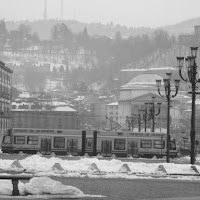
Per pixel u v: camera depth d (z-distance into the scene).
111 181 59.50
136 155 135.50
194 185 57.50
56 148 132.75
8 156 117.19
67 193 43.78
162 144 136.50
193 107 84.75
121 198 44.28
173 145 137.88
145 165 77.06
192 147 84.19
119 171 72.50
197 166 77.50
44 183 43.91
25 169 70.06
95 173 69.56
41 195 43.12
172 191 51.00
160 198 44.94
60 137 133.00
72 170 71.25
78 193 44.16
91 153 133.75
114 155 130.38
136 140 135.50
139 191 50.06
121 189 51.25
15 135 133.12
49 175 64.31
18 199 41.22
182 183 59.53
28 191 43.56
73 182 56.81
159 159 130.25
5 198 41.47
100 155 133.88
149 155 136.12
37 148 132.62
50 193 43.59
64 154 132.75
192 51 84.38
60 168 71.06
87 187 52.16
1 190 43.88
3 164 74.12
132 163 77.50
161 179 64.44
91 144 133.62
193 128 84.50
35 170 69.75
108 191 49.28
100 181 59.03
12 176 43.75
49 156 125.69
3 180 47.03
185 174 71.06
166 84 107.12
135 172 71.56
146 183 58.12
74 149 133.00
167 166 75.94
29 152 133.00
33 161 76.81
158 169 73.12
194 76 84.56
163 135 136.62
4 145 133.25
